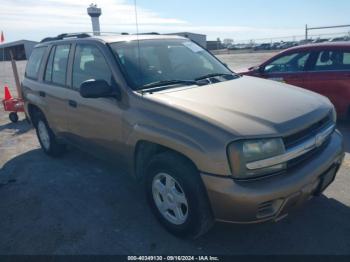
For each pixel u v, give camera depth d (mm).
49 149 5227
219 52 42781
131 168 3471
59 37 4848
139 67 3564
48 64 4793
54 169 4863
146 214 3555
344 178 4141
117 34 4340
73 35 4598
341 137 3359
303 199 2719
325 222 3234
